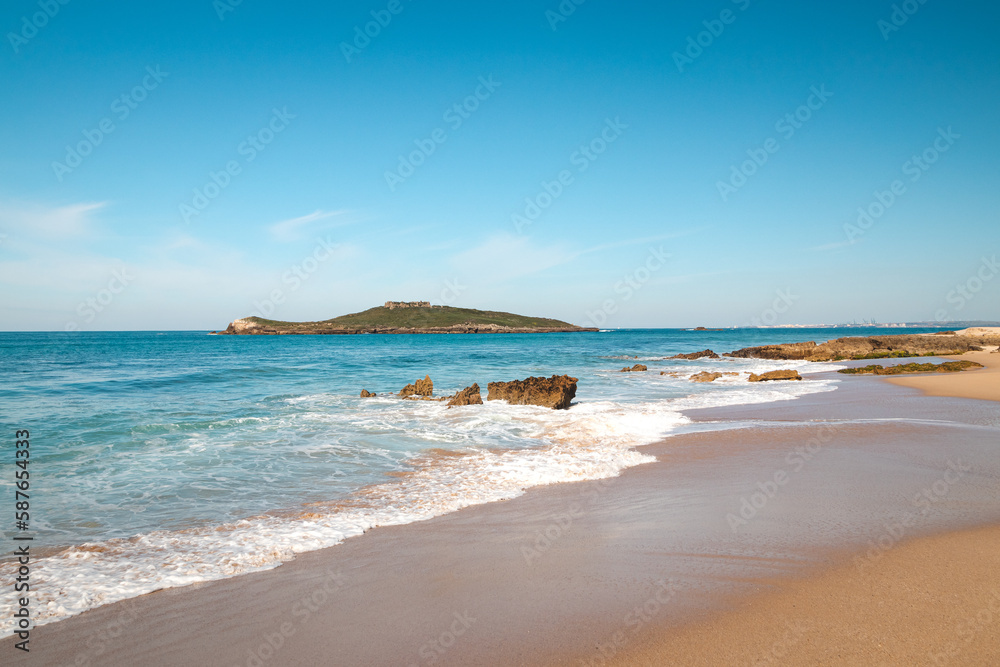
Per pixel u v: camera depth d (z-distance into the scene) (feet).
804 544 20.97
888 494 27.35
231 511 26.09
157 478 31.99
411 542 21.84
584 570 19.01
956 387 74.79
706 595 17.01
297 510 26.17
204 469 34.06
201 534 22.93
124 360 144.46
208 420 51.16
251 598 17.30
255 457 37.22
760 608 16.10
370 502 27.22
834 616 15.49
